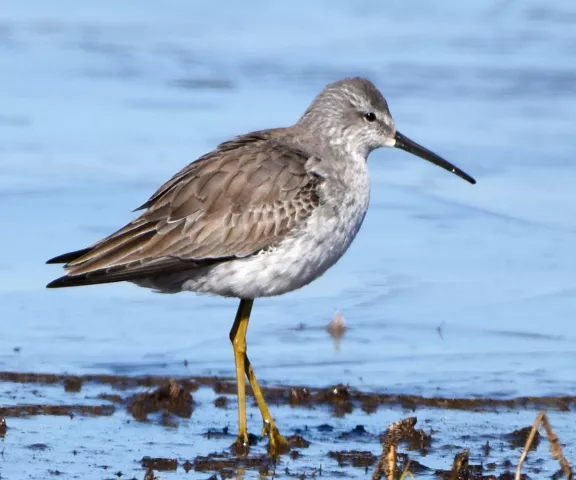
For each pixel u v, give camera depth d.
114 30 27.00
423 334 15.43
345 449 11.98
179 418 12.88
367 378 14.11
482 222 18.73
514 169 20.48
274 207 12.30
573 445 12.14
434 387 13.87
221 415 12.98
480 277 17.08
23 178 19.48
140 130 21.62
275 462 11.60
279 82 24.36
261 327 15.61
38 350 14.66
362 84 13.47
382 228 18.61
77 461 11.45
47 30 26.83
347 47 26.06
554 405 13.41
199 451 11.88
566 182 20.08
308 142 13.06
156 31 27.08
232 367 14.41
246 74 24.73
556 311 16.00
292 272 12.44
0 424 12.24
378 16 28.17
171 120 22.14
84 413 12.88
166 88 23.97
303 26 27.58
